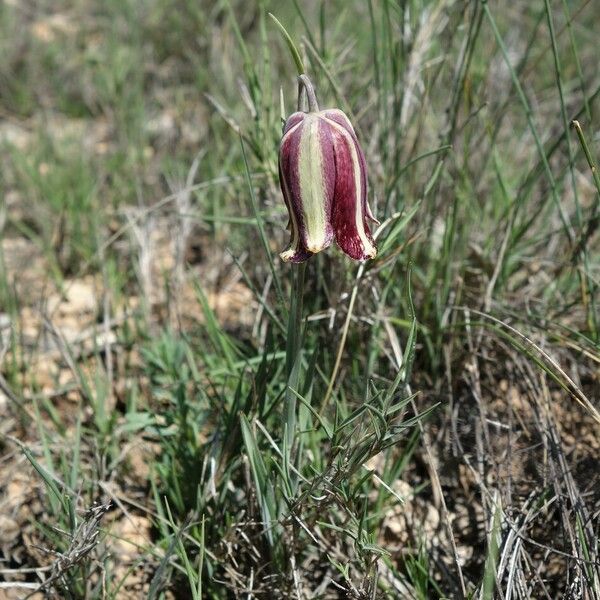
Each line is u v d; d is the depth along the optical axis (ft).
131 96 1.61
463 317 0.92
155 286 1.16
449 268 0.91
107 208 1.33
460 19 0.95
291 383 0.70
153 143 1.52
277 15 1.55
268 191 0.94
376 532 0.81
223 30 1.51
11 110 1.69
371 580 0.73
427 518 0.83
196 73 1.59
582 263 0.96
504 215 0.97
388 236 0.78
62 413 0.96
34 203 1.29
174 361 0.93
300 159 0.61
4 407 0.97
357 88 1.11
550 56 1.44
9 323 1.08
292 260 0.63
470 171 1.06
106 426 0.89
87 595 0.72
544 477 0.79
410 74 0.96
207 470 0.81
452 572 0.78
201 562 0.68
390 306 0.95
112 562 0.79
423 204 0.95
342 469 0.69
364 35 1.45
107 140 1.57
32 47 1.79
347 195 0.62
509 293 0.98
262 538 0.76
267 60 0.93
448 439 0.87
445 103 1.14
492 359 0.89
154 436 0.88
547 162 0.89
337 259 0.87
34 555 0.80
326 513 0.77
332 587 0.77
